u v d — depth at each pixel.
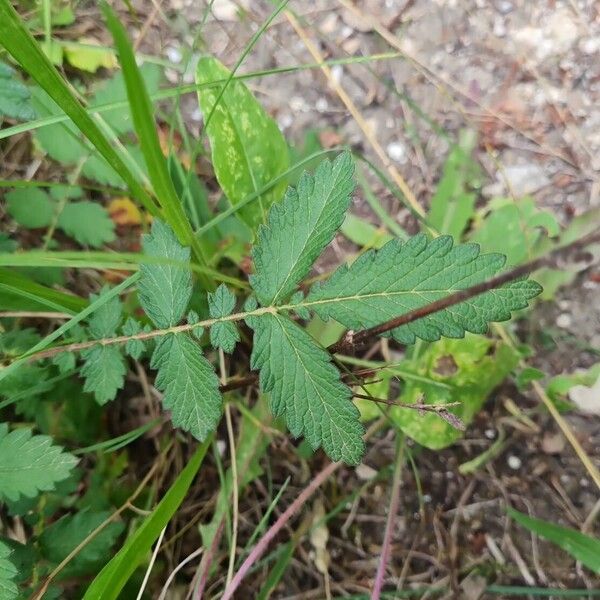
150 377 0.23
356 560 0.23
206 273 0.18
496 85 0.24
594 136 0.24
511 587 0.22
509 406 0.23
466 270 0.14
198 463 0.19
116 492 0.22
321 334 0.22
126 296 0.23
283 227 0.14
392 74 0.24
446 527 0.23
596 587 0.22
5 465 0.16
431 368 0.21
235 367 0.23
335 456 0.14
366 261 0.14
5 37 0.12
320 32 0.24
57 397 0.21
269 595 0.23
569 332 0.23
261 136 0.21
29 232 0.23
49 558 0.19
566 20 0.24
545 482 0.23
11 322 0.22
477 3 0.24
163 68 0.24
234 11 0.25
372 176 0.24
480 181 0.24
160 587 0.22
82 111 0.13
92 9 0.24
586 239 0.11
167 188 0.14
